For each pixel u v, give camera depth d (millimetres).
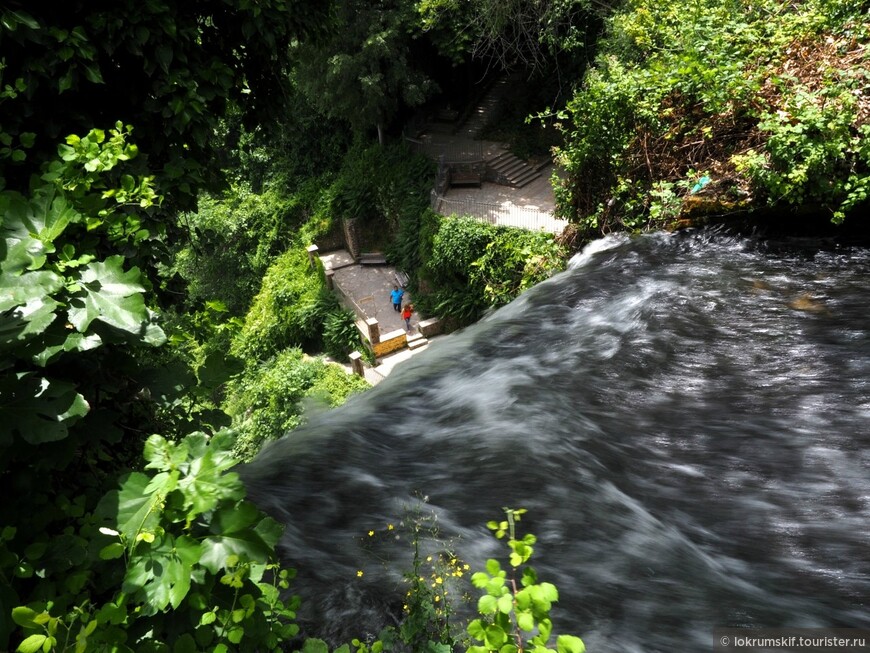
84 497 2799
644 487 4359
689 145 8172
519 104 27391
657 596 3383
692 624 3199
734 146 7879
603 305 6598
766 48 8328
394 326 23734
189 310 6457
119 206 3969
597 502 4102
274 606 2639
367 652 2883
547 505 4062
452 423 5109
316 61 23266
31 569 2426
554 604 3324
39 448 2693
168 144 6973
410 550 3719
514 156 26047
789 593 3473
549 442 4676
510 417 5004
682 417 5004
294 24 7957
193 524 2354
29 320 2408
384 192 26578
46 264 2750
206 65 7203
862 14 8289
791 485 4277
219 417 4711
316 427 5273
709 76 7977
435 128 28125
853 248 6883
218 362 3396
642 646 3076
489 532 3879
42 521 2672
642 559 3645
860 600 3395
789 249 7066
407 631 3043
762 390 5184
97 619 2168
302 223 29391
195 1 7082
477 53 25766
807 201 7023
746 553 3791
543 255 10133
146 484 2293
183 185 6484
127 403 4258
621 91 8523
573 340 6070
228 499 2234
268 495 4258
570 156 9391
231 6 7266
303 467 4578
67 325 2689
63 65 5910
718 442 4719
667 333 5965
